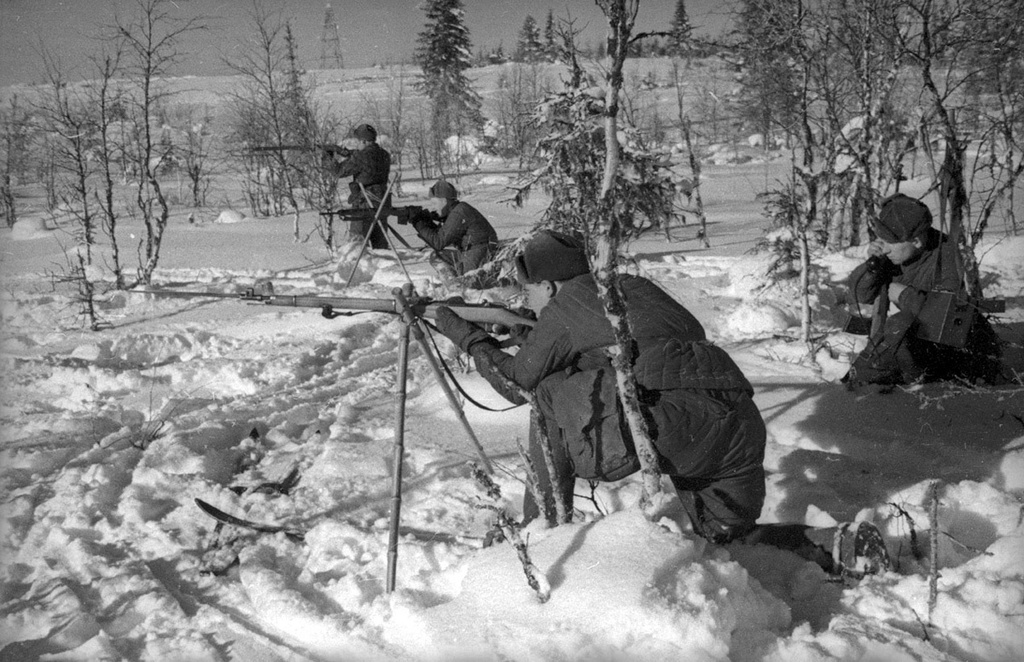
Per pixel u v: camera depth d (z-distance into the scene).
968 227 5.87
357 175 11.59
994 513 3.55
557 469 3.47
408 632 2.97
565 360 3.28
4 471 4.69
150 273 10.68
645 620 2.66
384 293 9.06
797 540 3.27
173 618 3.21
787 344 6.31
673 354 3.17
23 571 3.69
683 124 12.82
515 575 2.96
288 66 18.03
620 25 2.81
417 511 4.00
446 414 5.23
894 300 5.03
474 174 24.34
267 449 5.07
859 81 8.77
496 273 7.97
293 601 3.20
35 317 9.12
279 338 7.60
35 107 15.23
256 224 17.06
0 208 21.16
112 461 4.73
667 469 3.24
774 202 8.50
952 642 2.74
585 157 4.56
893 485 3.84
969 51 7.17
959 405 4.68
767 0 7.46
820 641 2.75
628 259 4.84
